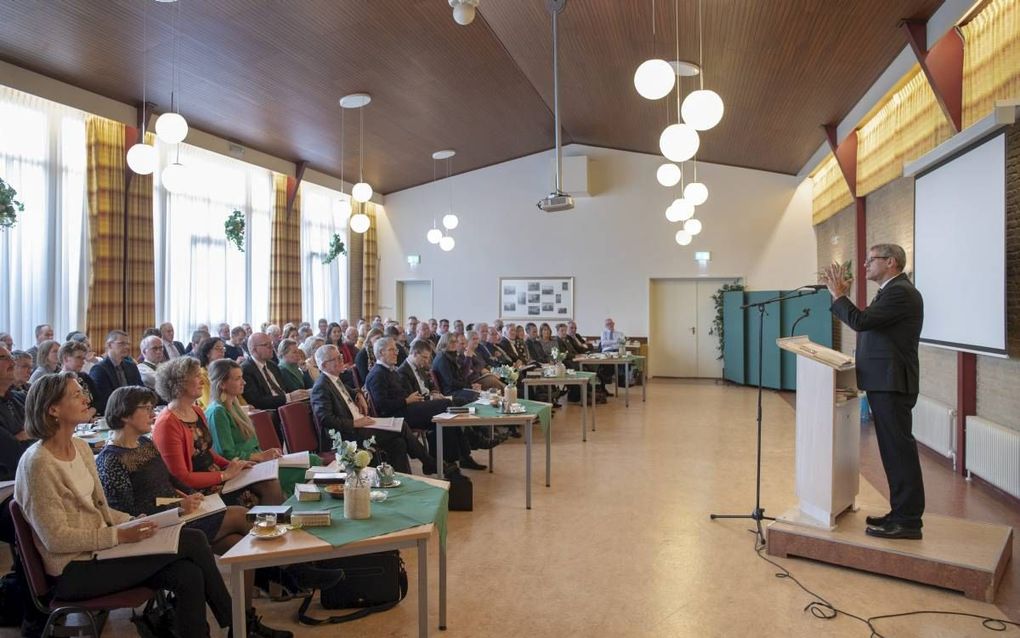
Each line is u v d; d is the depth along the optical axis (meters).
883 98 6.60
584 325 12.49
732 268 11.84
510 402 4.82
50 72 6.27
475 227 12.92
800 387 3.69
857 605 2.94
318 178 11.02
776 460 5.84
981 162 4.43
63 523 2.17
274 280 10.25
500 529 4.02
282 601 3.04
